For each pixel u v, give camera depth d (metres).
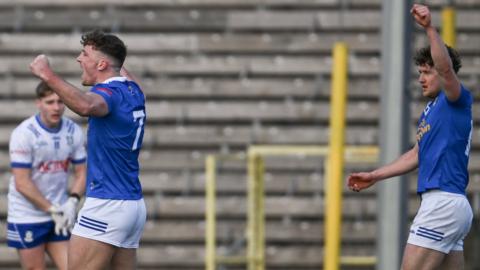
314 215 51.31
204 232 51.09
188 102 53.81
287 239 50.94
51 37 55.09
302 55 54.62
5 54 54.91
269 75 54.22
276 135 52.88
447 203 23.89
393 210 29.45
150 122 53.41
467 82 53.00
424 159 24.33
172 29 55.34
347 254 50.53
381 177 25.33
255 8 55.50
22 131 29.91
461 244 24.86
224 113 53.44
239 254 50.62
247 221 51.28
